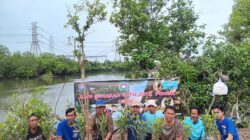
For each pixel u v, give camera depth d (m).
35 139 7.46
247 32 31.09
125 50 18.34
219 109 7.10
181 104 12.79
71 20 9.59
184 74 14.19
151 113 8.95
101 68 67.81
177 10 19.33
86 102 8.11
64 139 7.75
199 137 8.27
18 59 56.34
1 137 7.29
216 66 14.51
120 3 18.06
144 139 8.07
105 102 11.93
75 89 11.66
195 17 19.45
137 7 17.98
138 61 15.17
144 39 18.19
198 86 14.12
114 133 8.47
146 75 15.38
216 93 11.10
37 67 57.56
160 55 15.23
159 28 18.64
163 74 13.98
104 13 9.80
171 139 7.32
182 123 7.77
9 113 7.73
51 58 60.56
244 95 14.99
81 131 7.80
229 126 7.01
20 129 7.38
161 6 19.08
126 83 12.07
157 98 12.27
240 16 31.72
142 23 17.95
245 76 14.64
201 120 8.47
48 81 52.44
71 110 7.71
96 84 11.89
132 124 8.13
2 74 53.94
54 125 8.59
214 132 8.10
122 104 11.93
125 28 18.17
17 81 51.03
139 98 12.14
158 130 7.36
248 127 14.42
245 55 14.70
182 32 19.33
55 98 29.33
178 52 18.84
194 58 17.47
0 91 38.47
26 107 8.12
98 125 8.09
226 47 14.62
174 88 12.33
